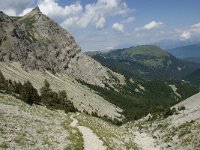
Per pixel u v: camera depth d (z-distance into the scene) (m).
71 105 140.38
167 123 123.81
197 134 82.69
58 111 108.44
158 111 191.38
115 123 191.12
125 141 82.25
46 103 115.81
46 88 138.62
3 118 50.56
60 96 144.25
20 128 47.62
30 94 95.75
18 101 81.75
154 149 84.00
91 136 63.81
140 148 81.38
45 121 64.69
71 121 84.19
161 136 105.50
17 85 111.50
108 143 61.84
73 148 47.72
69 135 57.31
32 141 42.56
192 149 74.81
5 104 66.56
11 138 40.22
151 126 137.00
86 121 95.38
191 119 107.69
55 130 57.59
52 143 45.91
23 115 60.72
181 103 175.38
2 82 102.38
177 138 90.81
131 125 175.50
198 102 148.12
